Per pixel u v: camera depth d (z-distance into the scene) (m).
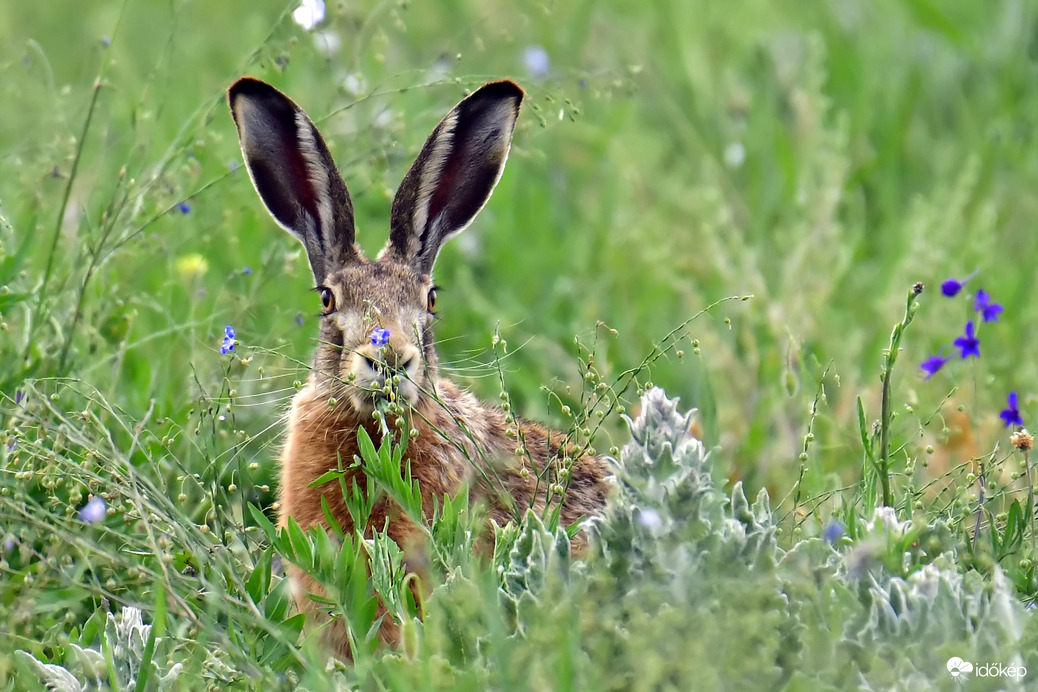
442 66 14.05
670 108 16.81
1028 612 7.26
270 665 7.70
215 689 7.44
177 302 12.53
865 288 13.85
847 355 12.09
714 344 12.46
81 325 10.76
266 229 13.54
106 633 7.82
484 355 12.44
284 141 10.73
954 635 7.07
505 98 10.80
